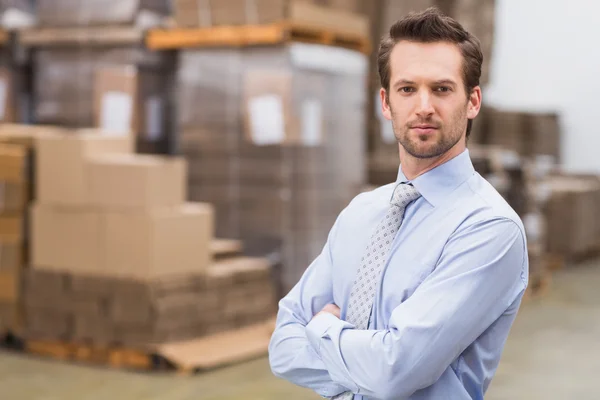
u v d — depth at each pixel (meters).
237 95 6.61
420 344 1.64
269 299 6.39
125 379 5.35
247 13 6.51
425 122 1.69
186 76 6.78
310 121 6.59
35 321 5.98
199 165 6.75
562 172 11.43
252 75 6.57
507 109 11.48
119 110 6.96
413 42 1.71
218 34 6.57
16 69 7.50
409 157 1.79
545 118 11.34
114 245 5.63
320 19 6.63
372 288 1.79
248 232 6.63
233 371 5.50
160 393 5.03
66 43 7.12
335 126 6.84
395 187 1.84
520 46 12.38
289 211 6.52
